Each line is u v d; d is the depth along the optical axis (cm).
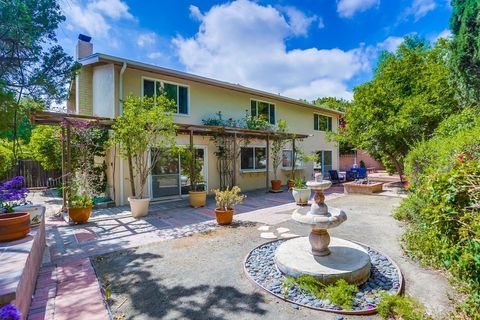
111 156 960
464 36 663
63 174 802
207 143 1201
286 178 1611
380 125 1218
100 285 367
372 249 483
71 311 304
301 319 285
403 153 1333
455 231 300
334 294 319
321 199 404
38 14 725
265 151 1478
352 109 1367
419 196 506
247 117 1375
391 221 691
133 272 408
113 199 947
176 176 1086
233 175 1228
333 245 455
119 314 299
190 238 576
